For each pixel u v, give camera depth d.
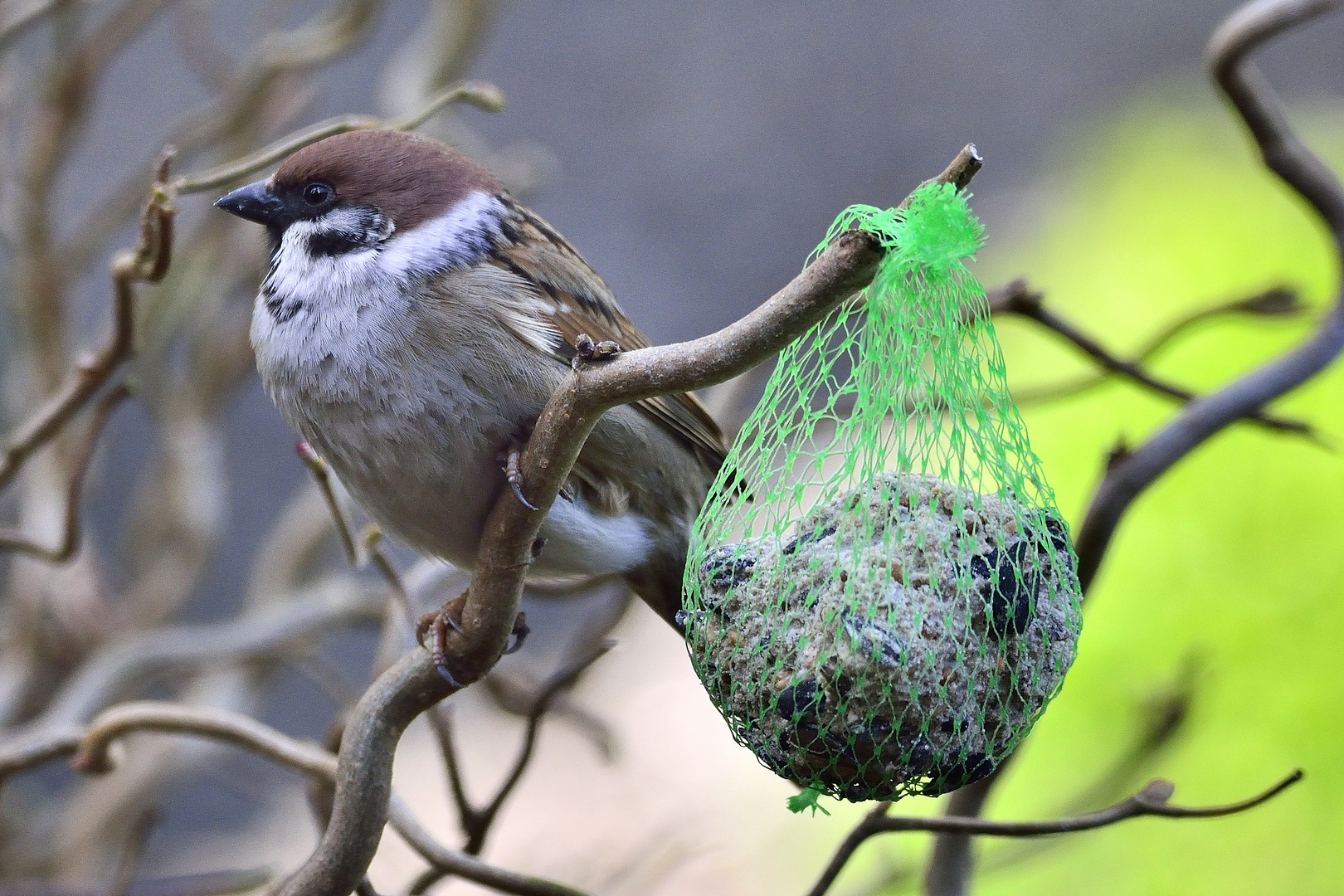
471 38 9.16
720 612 4.30
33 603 9.15
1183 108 15.09
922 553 4.12
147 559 9.92
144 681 9.20
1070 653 4.21
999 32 24.78
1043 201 22.22
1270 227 12.66
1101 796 6.74
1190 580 10.41
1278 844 10.04
